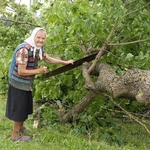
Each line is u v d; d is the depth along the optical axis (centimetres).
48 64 421
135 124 479
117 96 314
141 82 294
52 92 430
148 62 370
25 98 353
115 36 375
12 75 347
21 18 524
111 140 395
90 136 385
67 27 377
